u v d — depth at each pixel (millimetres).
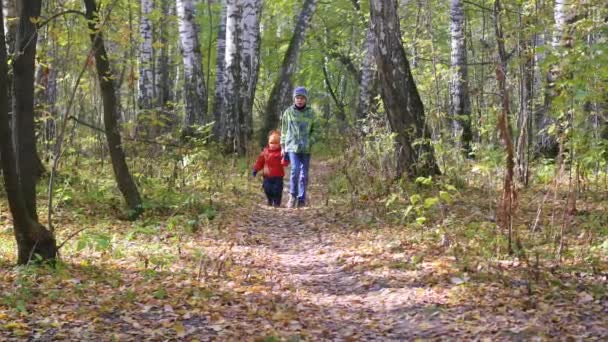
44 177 12430
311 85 36625
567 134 8648
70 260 7402
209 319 5543
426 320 5461
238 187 14016
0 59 6031
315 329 5426
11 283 6227
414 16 20859
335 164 16469
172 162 14070
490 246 7430
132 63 15867
